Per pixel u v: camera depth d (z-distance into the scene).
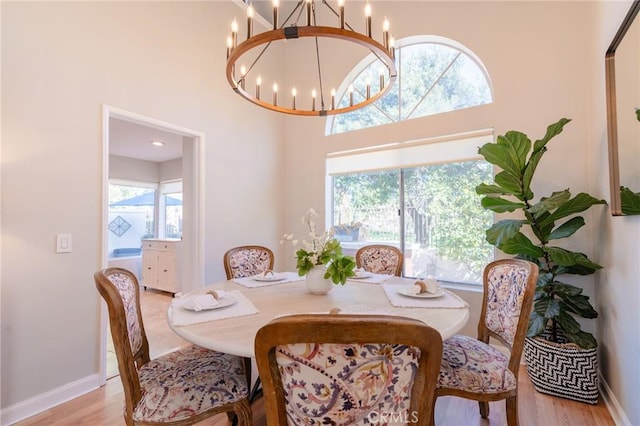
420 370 0.74
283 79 3.98
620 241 1.74
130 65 2.41
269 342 0.69
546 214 2.10
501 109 2.65
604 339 2.04
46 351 1.93
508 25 2.64
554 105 2.44
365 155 3.40
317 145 3.75
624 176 1.59
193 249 2.98
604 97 1.95
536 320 2.02
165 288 4.88
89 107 2.16
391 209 3.30
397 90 3.32
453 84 3.00
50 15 1.98
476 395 1.36
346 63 3.56
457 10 2.88
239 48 1.42
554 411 1.86
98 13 2.22
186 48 2.84
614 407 1.81
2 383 1.75
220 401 1.24
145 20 2.52
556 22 2.45
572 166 2.36
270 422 0.78
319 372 0.73
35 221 1.90
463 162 2.88
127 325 1.27
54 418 1.82
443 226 3.02
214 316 1.34
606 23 1.89
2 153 1.77
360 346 0.71
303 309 1.44
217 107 3.13
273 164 3.80
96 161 2.19
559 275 2.33
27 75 1.87
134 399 1.18
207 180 3.02
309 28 1.30
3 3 1.78
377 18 3.31
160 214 6.34
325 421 0.77
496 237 2.10
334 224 3.70
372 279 2.12
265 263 2.70
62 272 2.01
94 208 2.17
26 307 1.85
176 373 1.31
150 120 2.53
